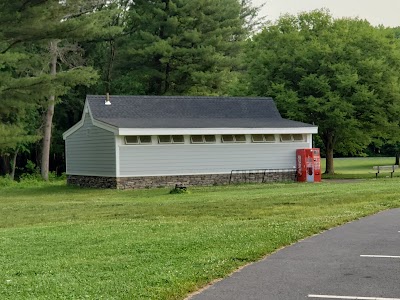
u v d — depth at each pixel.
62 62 48.72
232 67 59.31
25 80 29.59
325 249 10.73
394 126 39.16
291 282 8.33
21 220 18.02
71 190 32.16
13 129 29.56
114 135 30.73
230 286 8.20
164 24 50.81
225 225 14.09
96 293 7.83
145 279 8.54
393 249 10.58
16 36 29.72
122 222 15.63
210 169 32.50
